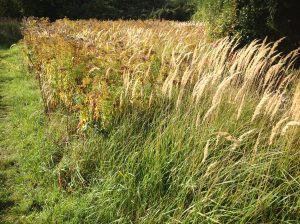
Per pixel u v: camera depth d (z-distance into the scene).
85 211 4.02
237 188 3.79
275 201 3.79
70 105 5.94
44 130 5.86
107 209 3.96
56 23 13.80
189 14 30.25
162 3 32.66
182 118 4.63
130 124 4.89
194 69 5.25
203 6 11.37
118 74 5.62
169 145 4.46
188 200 3.94
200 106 4.88
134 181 4.16
